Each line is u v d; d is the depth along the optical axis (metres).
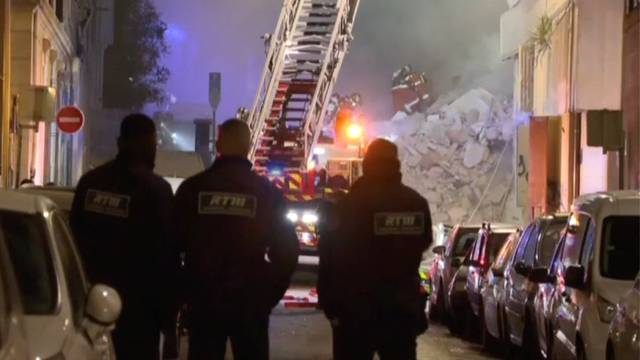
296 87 31.62
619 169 24.97
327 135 30.95
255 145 30.78
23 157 29.72
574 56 27.53
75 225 8.14
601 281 10.52
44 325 5.31
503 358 16.09
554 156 31.03
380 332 8.40
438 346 17.83
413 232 8.36
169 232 7.94
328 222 8.40
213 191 7.79
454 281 19.70
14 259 5.53
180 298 8.07
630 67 24.33
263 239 7.84
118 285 8.04
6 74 23.73
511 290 15.23
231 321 7.76
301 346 16.77
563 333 11.60
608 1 26.20
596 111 23.58
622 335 9.05
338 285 8.37
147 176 8.11
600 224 10.98
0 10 24.69
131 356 8.09
